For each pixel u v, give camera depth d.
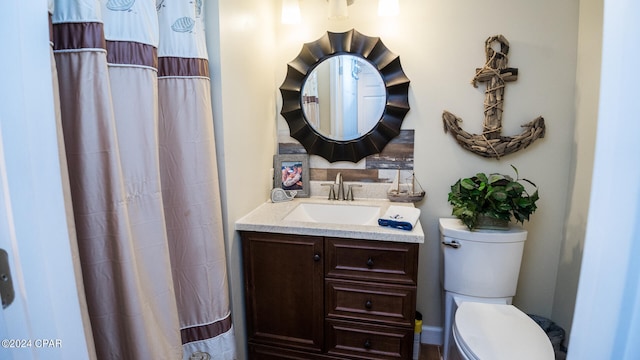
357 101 1.90
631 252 0.39
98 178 0.88
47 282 0.49
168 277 1.09
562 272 1.74
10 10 0.45
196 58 1.23
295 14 1.85
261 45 1.78
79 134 0.85
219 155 1.40
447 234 1.68
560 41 1.65
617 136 0.40
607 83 0.41
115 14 0.94
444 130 1.83
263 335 1.61
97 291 0.92
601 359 0.43
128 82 0.97
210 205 1.30
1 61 0.44
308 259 1.50
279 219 1.57
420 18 1.79
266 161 1.90
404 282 1.42
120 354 0.96
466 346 1.24
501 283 1.63
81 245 0.90
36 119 0.48
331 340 1.54
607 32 0.40
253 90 1.69
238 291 1.57
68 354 0.52
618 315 0.41
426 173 1.89
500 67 1.70
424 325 2.00
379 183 1.95
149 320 1.01
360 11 1.86
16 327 0.45
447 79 1.80
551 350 1.20
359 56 1.86
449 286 1.71
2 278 0.44
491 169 1.81
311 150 1.99
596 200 0.43
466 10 1.74
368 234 1.41
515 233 1.59
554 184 1.75
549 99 1.70
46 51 0.50
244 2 1.56
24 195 0.46
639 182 0.38
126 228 0.92
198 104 1.25
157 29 1.04
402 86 1.83
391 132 1.87
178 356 1.13
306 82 1.94
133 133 0.99
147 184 1.03
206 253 1.31
